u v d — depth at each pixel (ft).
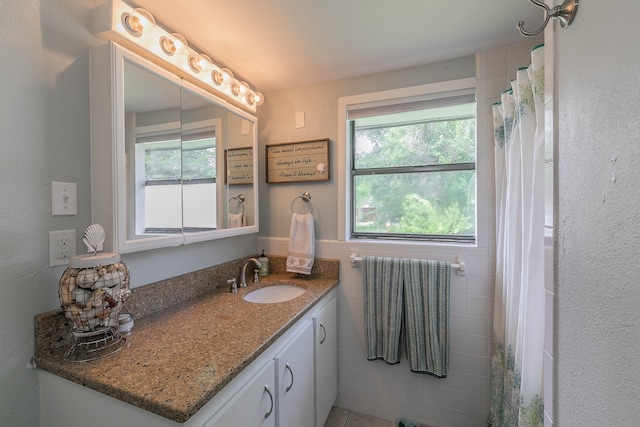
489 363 5.09
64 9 3.08
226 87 5.14
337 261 6.02
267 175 6.63
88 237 2.93
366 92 5.90
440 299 5.15
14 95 2.71
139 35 3.52
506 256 4.37
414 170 6.02
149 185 3.80
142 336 3.29
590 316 1.60
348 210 6.24
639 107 1.22
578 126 1.73
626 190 1.30
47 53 2.95
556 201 2.03
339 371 6.09
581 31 1.70
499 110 4.75
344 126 6.07
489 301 5.09
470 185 5.68
